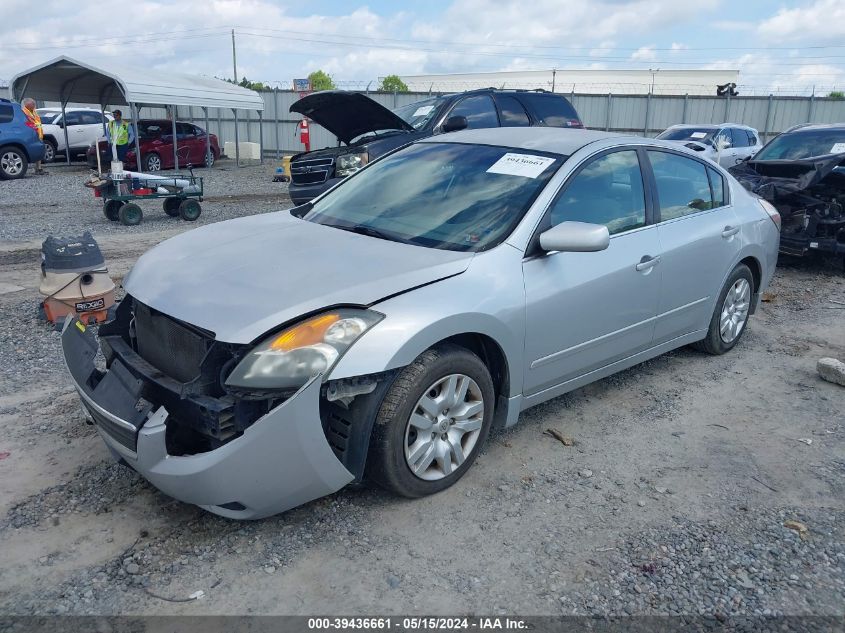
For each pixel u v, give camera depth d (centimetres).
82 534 296
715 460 379
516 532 308
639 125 2894
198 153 2191
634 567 287
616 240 405
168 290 315
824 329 621
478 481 348
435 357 311
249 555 286
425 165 432
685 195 474
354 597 264
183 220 1157
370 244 354
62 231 1023
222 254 347
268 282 308
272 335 280
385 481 311
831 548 303
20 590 262
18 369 473
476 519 316
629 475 361
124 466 347
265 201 1427
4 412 407
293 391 276
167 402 293
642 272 416
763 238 536
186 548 289
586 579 279
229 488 275
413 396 304
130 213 1089
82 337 339
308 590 268
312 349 278
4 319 579
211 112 2841
